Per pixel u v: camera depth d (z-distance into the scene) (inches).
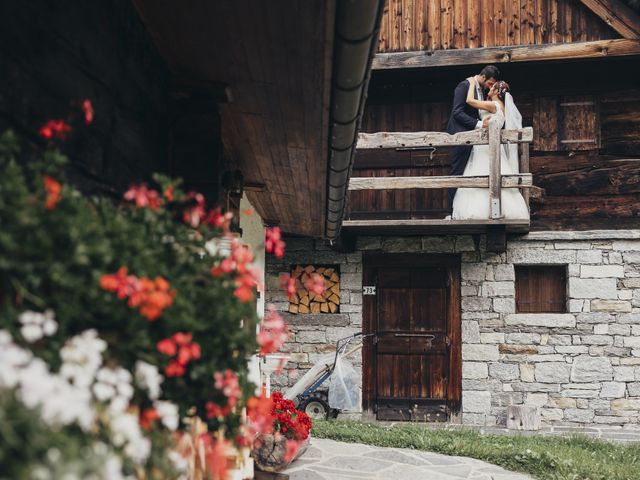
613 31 385.1
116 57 111.8
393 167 410.0
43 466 47.9
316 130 156.0
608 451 305.6
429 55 389.4
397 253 405.4
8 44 75.8
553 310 397.1
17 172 66.2
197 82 146.3
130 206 91.3
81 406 54.9
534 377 388.2
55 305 65.1
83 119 97.5
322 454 279.7
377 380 407.2
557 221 395.2
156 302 70.0
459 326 401.7
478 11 398.0
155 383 70.6
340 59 113.1
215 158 146.3
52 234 66.1
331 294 413.1
